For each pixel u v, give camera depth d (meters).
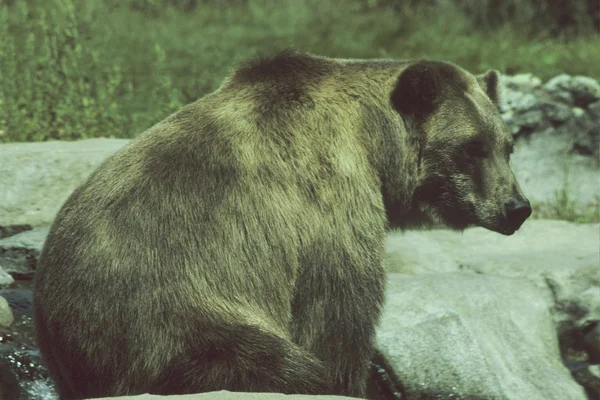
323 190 8.88
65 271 8.35
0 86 17.59
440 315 12.22
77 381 8.41
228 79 9.43
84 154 13.35
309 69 9.42
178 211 8.44
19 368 10.01
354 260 8.88
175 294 8.26
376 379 11.70
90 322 8.22
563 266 14.40
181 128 8.91
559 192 21.03
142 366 8.17
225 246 8.50
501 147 9.69
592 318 14.00
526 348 12.84
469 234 15.84
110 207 8.43
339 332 8.88
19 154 13.04
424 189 9.71
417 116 9.55
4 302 10.66
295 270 8.82
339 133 9.14
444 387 11.80
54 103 17.53
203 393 7.45
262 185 8.72
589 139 21.88
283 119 9.01
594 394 13.35
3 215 12.74
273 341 8.36
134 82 21.14
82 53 19.12
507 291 13.47
